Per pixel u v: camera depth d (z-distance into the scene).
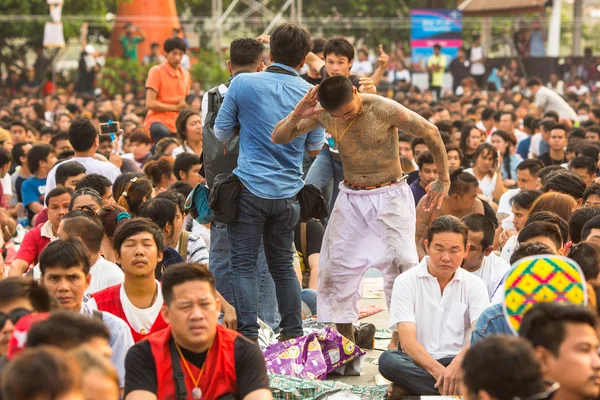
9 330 6.61
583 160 15.59
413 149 18.84
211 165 10.81
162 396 6.93
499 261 10.12
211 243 11.48
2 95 47.38
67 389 4.73
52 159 18.17
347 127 9.92
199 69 45.31
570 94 40.75
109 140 17.27
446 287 9.18
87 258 8.06
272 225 10.29
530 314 6.07
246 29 55.59
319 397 8.97
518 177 16.30
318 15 57.72
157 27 46.22
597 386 5.94
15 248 14.41
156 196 11.20
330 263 10.42
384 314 13.16
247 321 10.09
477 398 5.46
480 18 53.31
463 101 37.31
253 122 10.00
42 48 48.47
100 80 44.09
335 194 15.21
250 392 6.91
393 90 44.53
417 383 8.88
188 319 6.80
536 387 5.38
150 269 8.45
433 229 9.05
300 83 10.16
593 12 70.62
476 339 8.20
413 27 44.44
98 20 46.47
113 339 7.77
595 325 6.01
